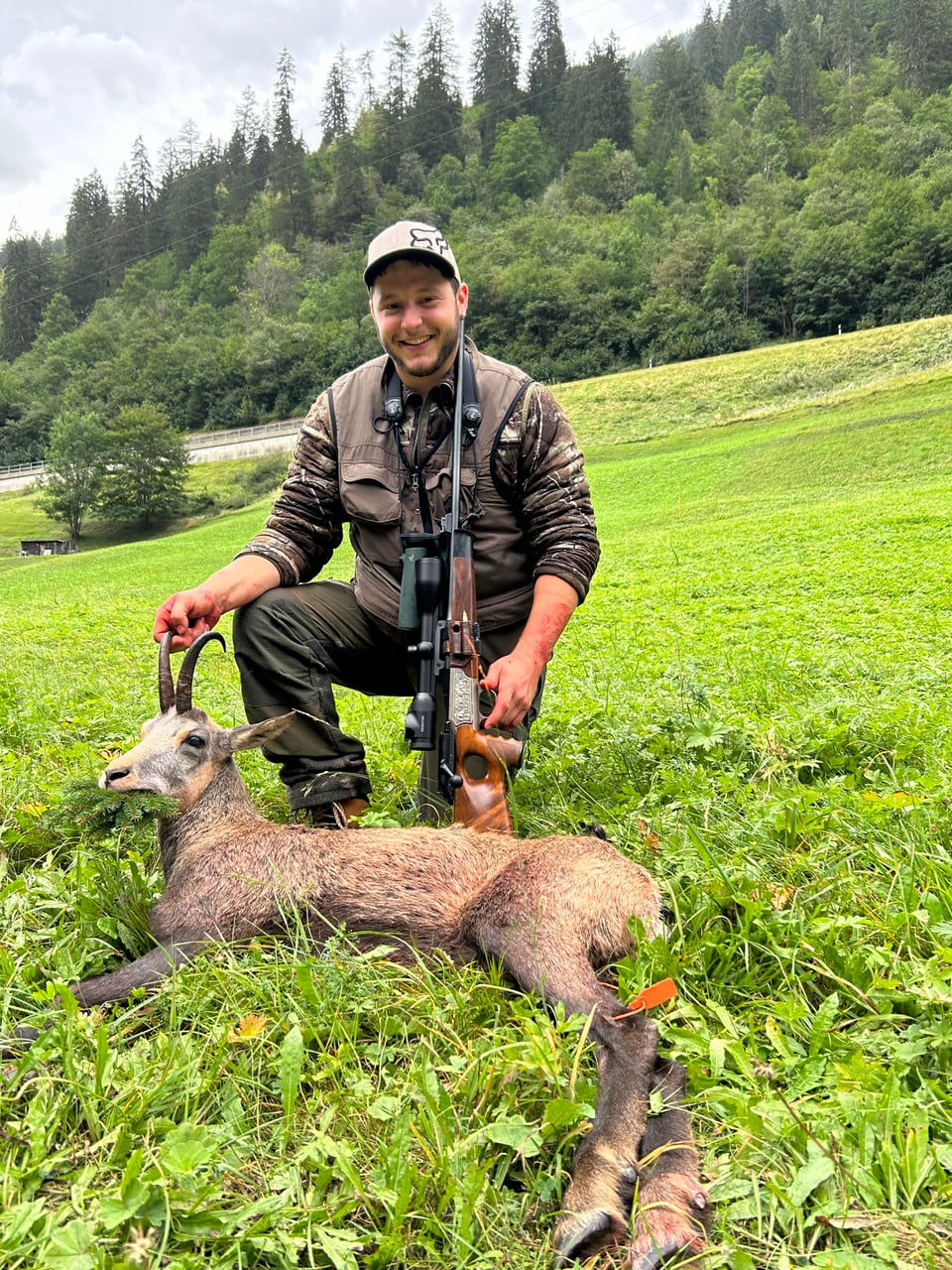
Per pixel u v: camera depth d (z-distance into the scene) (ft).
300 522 15.79
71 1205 7.80
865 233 337.52
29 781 17.65
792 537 74.79
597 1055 9.11
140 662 38.47
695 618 45.24
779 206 435.12
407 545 14.40
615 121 625.82
